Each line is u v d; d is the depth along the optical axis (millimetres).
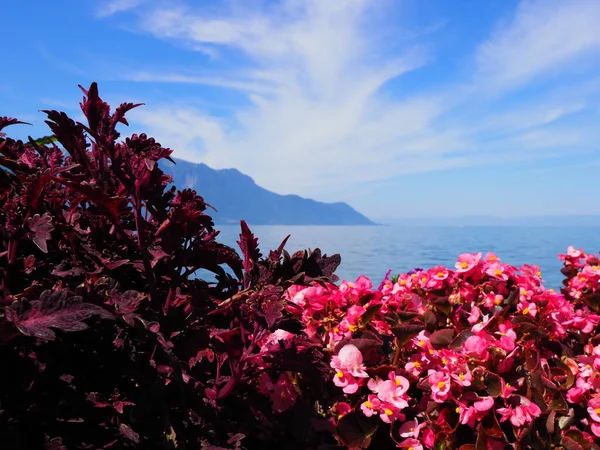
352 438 2291
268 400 2141
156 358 1755
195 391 1751
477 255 2918
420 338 2602
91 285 1731
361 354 2414
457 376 2303
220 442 1780
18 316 1333
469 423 2287
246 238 2201
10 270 1715
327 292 2754
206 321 2055
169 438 1595
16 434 1445
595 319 2848
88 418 1577
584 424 2463
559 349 2711
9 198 1902
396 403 2264
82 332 1691
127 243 1888
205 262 2146
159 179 1977
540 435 2314
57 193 2010
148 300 1923
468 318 2631
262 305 1971
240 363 1913
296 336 2180
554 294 2826
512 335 2486
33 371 1546
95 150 2088
